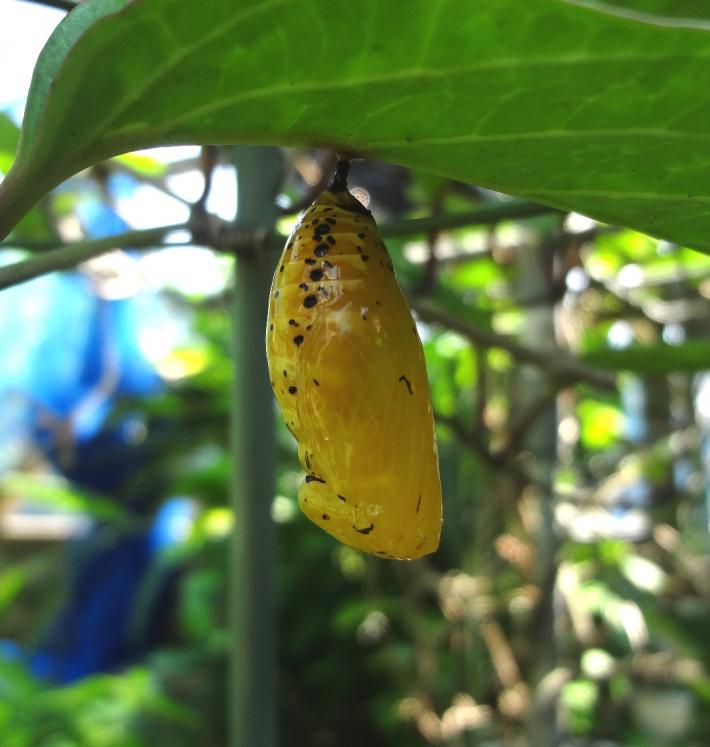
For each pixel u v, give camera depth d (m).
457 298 0.11
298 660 0.21
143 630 0.24
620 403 0.19
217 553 0.23
